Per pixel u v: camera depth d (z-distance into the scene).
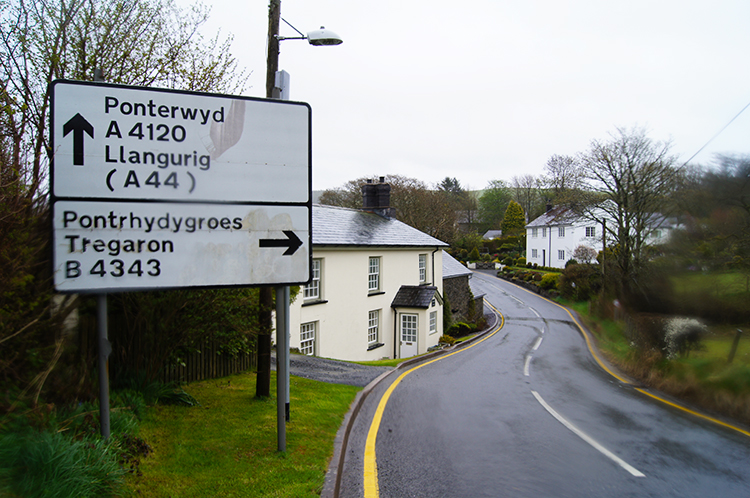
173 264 4.55
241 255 4.79
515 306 37.16
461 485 5.11
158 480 4.10
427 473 5.43
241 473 4.45
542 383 11.80
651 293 15.16
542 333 24.86
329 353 17.48
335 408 7.30
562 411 8.74
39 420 3.79
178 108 4.60
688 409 9.12
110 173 4.38
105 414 4.23
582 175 26.31
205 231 4.66
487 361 15.79
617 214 25.64
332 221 20.12
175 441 5.00
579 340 22.34
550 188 65.25
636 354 14.12
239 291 6.51
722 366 9.80
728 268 12.57
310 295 16.77
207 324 6.36
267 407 6.55
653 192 22.17
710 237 13.21
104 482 3.59
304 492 4.14
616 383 12.14
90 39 6.80
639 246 22.42
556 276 42.84
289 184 4.96
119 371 5.81
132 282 4.42
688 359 11.22
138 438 4.66
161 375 7.07
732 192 12.77
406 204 49.75
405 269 23.09
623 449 6.50
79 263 4.27
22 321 3.82
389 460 5.81
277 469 4.61
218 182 4.72
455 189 87.88
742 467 5.85
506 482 5.23
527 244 63.84
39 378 3.88
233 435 5.37
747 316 11.80
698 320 12.20
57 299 4.35
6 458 3.24
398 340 22.03
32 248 4.01
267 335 7.00
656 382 11.61
